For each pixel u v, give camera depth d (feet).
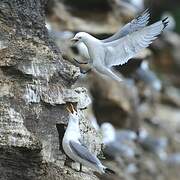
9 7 43.98
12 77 41.70
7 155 39.52
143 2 112.16
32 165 40.65
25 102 41.45
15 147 39.22
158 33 38.14
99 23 79.71
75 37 40.40
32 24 44.78
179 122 97.19
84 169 44.83
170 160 84.23
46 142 42.24
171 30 126.11
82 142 41.70
